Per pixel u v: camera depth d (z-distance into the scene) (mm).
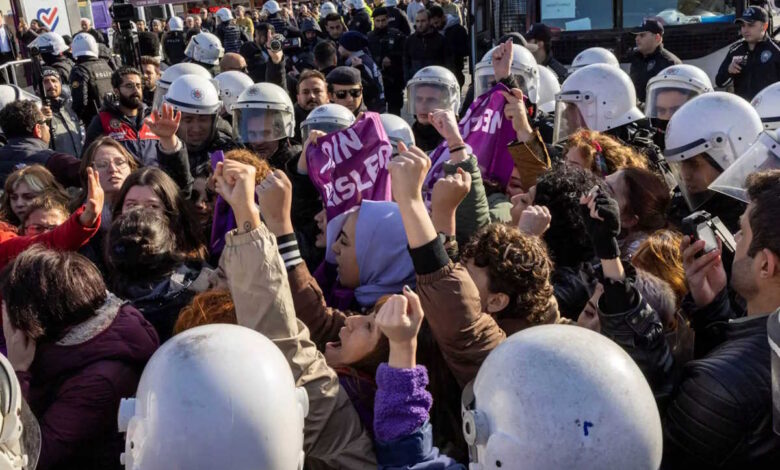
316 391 2131
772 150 2816
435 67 5305
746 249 2092
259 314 2127
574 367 1511
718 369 1938
